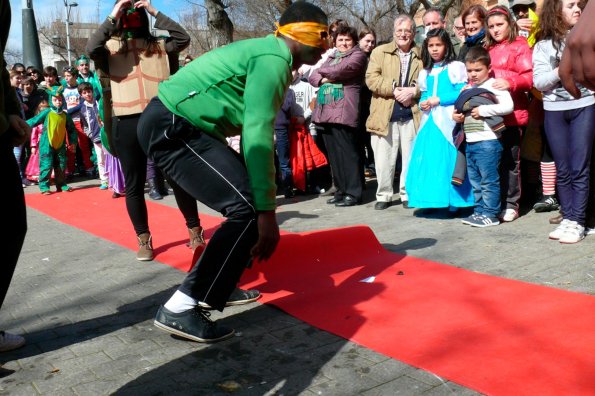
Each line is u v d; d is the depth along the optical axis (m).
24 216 2.81
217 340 3.02
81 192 8.98
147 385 2.60
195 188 2.89
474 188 5.26
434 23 5.93
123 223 6.39
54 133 8.84
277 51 2.79
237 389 2.52
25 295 4.04
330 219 6.05
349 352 2.81
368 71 6.20
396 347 2.82
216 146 2.90
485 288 3.55
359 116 6.54
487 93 4.97
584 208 4.45
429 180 5.56
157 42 4.50
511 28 5.16
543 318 3.04
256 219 2.86
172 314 3.00
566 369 2.49
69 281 4.31
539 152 5.62
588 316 3.03
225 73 2.84
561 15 4.34
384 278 3.87
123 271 4.47
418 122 6.06
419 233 5.10
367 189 7.75
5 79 2.74
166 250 5.02
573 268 3.82
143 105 4.36
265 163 2.68
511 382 2.41
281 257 4.13
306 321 3.21
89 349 3.03
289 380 2.58
